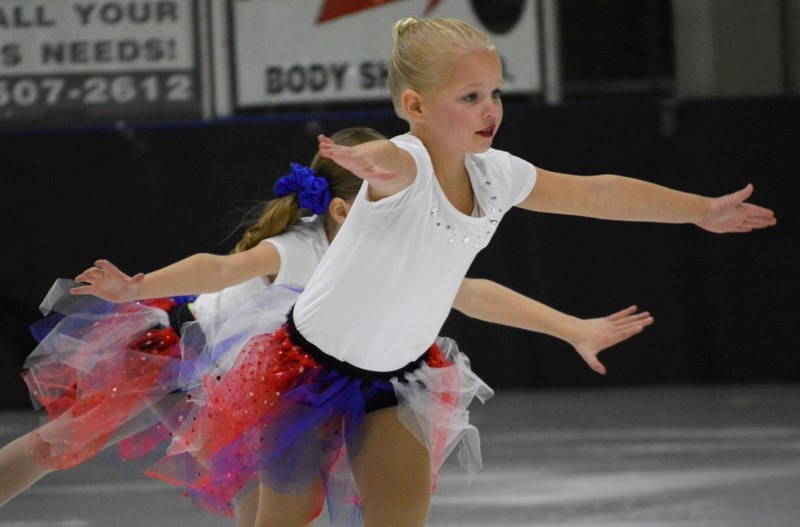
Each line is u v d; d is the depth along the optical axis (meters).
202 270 9.12
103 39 26.38
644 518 13.70
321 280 8.73
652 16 27.78
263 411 8.81
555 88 27.03
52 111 26.39
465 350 27.55
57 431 9.80
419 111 8.36
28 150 26.36
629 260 27.27
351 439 8.69
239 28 26.55
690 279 27.42
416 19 8.66
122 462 10.83
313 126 26.38
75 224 26.48
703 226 9.20
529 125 26.88
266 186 26.47
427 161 8.13
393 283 8.37
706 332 27.48
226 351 9.42
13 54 26.23
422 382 8.89
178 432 9.23
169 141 26.48
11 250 26.38
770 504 14.31
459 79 8.19
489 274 27.02
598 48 27.78
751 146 27.20
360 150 7.68
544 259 27.08
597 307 27.19
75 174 26.42
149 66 26.45
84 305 10.18
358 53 26.64
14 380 26.12
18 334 26.20
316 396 8.70
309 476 8.80
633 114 27.05
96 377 9.94
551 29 26.84
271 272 9.82
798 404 24.41
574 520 13.71
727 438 20.41
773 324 27.48
